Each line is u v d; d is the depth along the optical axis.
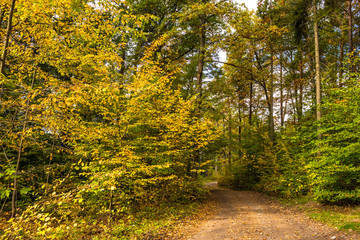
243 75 20.58
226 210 10.17
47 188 5.27
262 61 24.20
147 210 8.77
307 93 21.25
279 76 24.33
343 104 8.81
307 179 11.36
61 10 4.53
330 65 15.28
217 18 16.34
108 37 6.09
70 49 5.78
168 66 12.14
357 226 5.86
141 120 7.50
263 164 17.62
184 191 11.22
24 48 5.46
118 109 6.93
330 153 8.71
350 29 13.61
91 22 5.31
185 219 8.15
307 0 13.16
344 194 8.00
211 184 28.83
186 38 16.89
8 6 4.37
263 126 21.39
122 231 6.51
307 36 16.52
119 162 6.21
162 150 8.75
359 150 7.64
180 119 8.80
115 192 6.96
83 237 5.97
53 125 4.50
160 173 8.62
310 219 7.51
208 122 9.85
